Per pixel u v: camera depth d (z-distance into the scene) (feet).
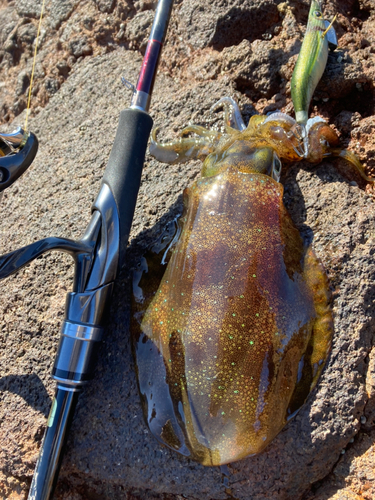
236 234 0.97
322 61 1.20
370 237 1.06
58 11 1.76
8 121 1.78
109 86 1.52
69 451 1.03
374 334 1.01
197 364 0.92
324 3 1.41
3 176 0.97
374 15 1.42
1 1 2.07
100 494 1.07
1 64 1.89
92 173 1.34
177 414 0.95
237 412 0.91
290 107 1.29
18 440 1.05
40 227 1.28
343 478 0.97
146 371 1.01
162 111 1.37
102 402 1.04
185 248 1.01
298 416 0.95
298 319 0.96
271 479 0.95
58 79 1.68
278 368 0.92
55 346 1.12
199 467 0.96
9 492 1.06
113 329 1.09
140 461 0.99
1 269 0.96
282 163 1.20
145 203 1.23
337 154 1.17
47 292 1.18
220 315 0.92
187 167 1.26
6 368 1.13
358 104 1.30
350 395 0.96
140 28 1.56
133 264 1.15
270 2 1.40
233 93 1.33
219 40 1.44
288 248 1.01
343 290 1.02
